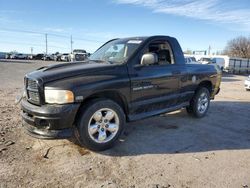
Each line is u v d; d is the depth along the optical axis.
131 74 4.34
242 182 3.23
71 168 3.48
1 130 4.89
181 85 5.45
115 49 4.94
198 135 5.01
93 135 3.93
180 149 4.25
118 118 4.15
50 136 3.61
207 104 6.50
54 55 55.00
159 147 4.30
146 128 5.36
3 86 11.50
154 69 4.77
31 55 59.03
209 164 3.72
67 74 3.78
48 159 3.73
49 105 3.62
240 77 29.89
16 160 3.67
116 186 3.07
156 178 3.27
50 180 3.17
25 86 4.10
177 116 6.43
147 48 4.74
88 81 3.79
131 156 3.91
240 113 7.15
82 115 3.79
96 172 3.38
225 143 4.61
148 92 4.65
